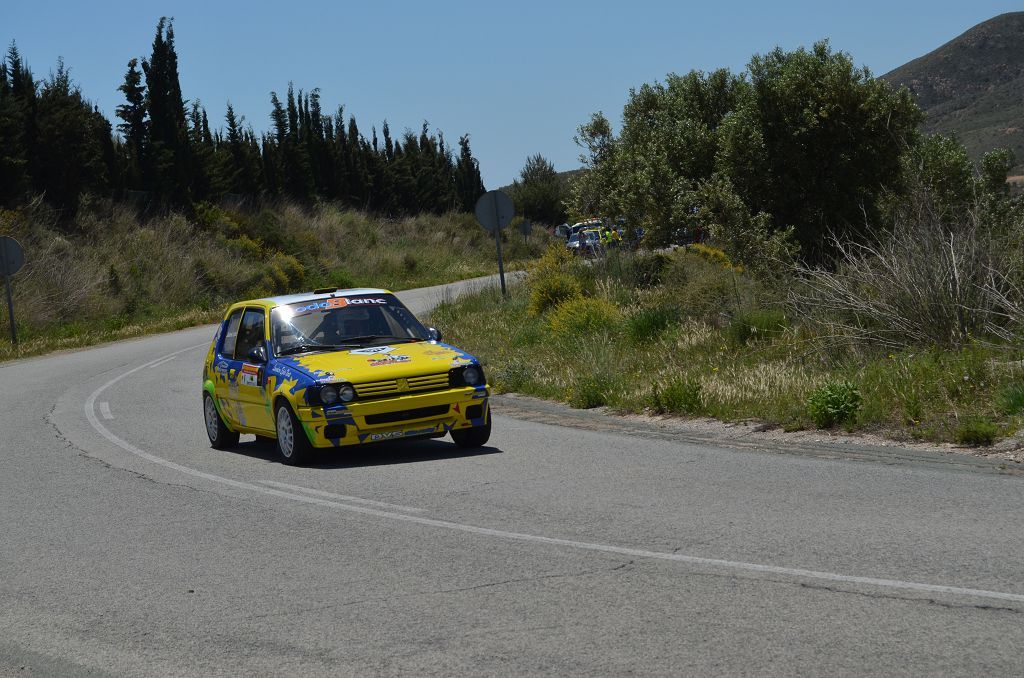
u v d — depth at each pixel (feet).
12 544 26.12
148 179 161.17
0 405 57.62
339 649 17.31
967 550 20.99
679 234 70.79
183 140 165.58
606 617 18.16
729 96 77.82
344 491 30.19
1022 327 41.45
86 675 16.87
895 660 15.55
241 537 25.43
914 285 44.60
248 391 37.52
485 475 31.55
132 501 30.53
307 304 38.63
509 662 16.30
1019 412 33.73
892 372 39.22
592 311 63.72
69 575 22.94
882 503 25.39
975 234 45.47
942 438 33.12
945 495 25.89
